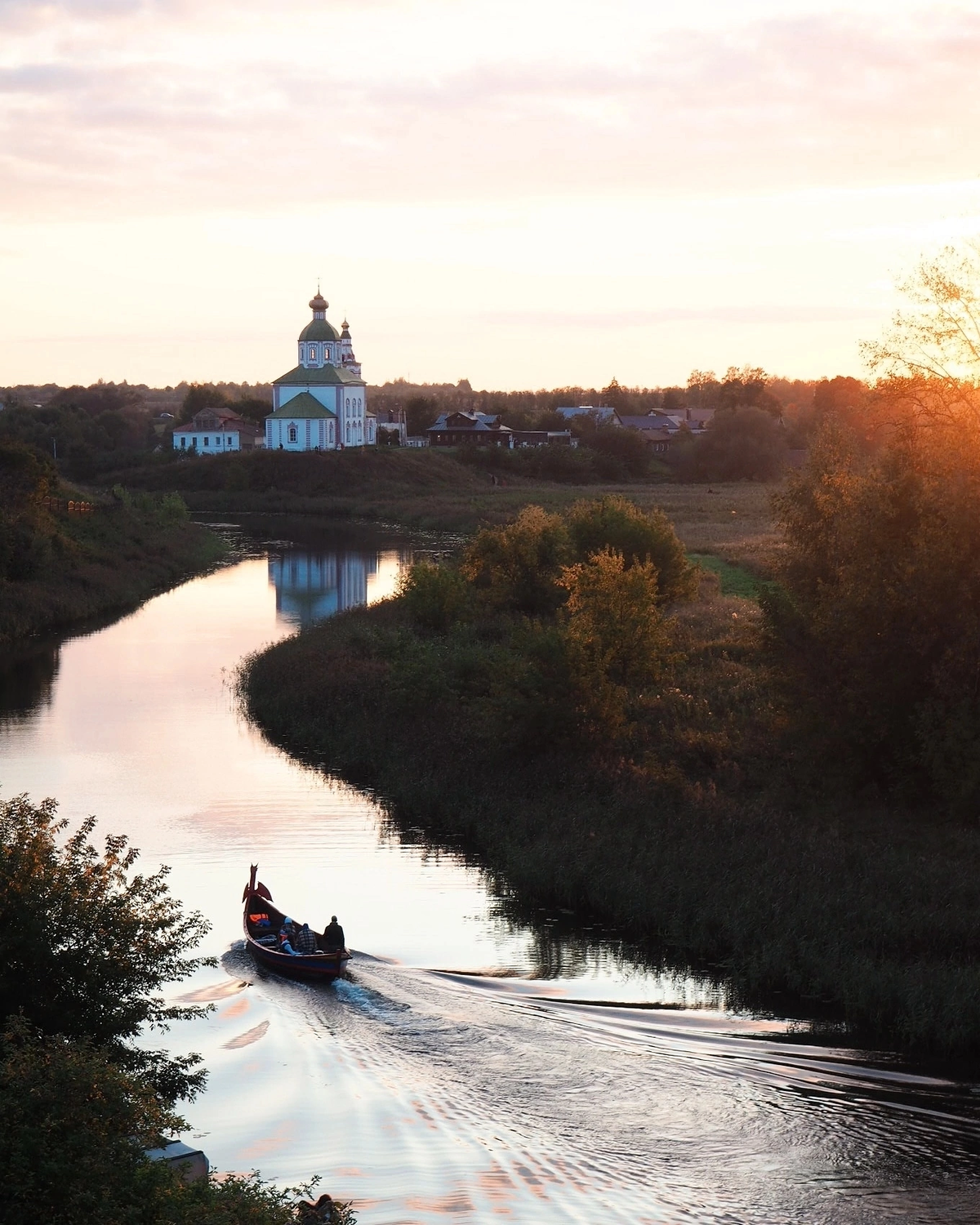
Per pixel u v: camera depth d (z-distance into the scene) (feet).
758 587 130.21
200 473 606.55
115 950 67.67
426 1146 62.54
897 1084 71.36
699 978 90.33
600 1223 52.65
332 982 88.74
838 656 122.01
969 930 89.51
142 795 136.05
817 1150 62.39
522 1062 74.95
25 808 72.18
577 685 135.54
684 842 109.29
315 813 130.31
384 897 106.83
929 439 122.72
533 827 118.83
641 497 515.91
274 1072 72.95
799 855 103.60
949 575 113.60
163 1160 49.60
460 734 146.72
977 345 124.06
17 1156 45.47
